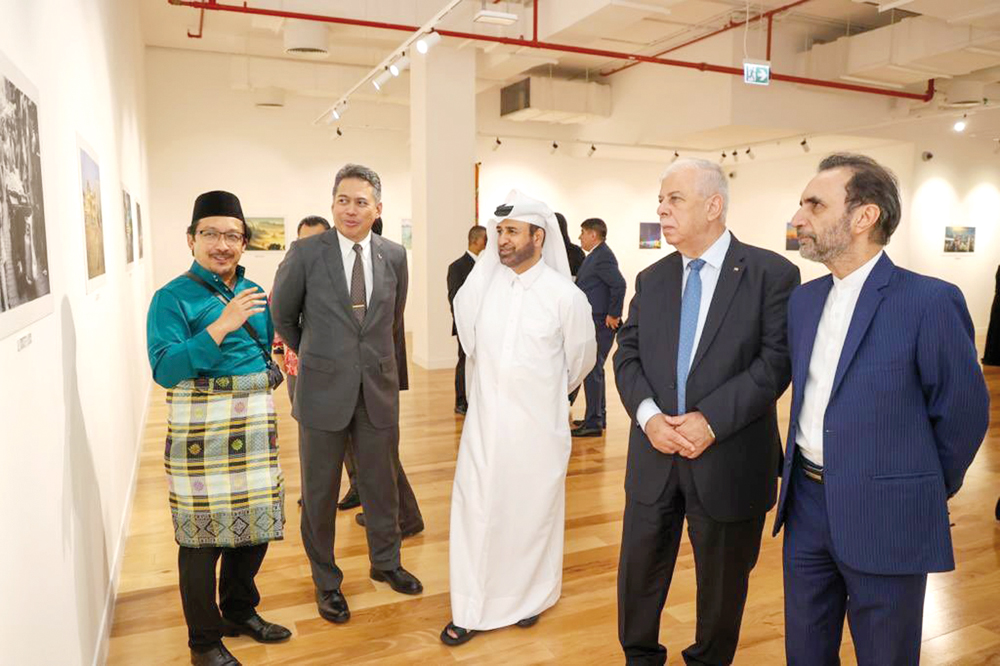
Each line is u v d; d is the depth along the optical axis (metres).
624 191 13.44
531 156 12.60
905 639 1.68
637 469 2.24
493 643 2.70
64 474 2.07
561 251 2.76
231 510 2.30
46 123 2.04
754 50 9.30
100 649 2.48
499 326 2.66
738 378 2.04
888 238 1.67
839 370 1.67
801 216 1.73
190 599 2.38
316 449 2.79
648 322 2.22
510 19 5.81
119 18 5.01
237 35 9.25
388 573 3.08
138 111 7.19
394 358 2.95
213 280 2.37
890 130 10.88
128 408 4.30
